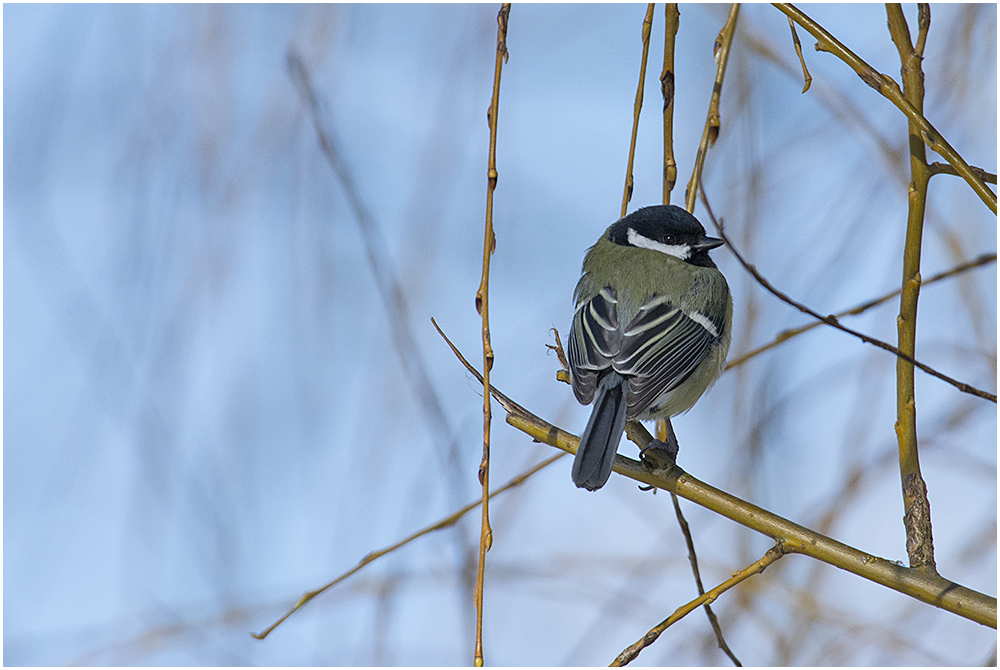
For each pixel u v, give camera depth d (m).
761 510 4.50
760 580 6.12
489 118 4.34
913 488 4.27
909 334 4.34
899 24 4.51
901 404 4.34
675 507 4.92
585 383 6.08
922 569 4.13
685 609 4.05
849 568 4.19
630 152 5.16
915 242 4.32
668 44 5.44
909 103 4.14
